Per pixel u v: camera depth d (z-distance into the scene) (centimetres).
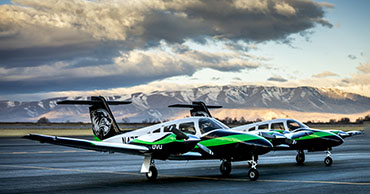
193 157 1489
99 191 1198
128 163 2109
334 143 1927
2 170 1756
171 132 1467
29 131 7800
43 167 1891
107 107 1916
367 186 1238
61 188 1255
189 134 1505
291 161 2208
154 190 1210
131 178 1498
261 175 1565
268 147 1405
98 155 2691
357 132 2381
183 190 1206
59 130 8275
